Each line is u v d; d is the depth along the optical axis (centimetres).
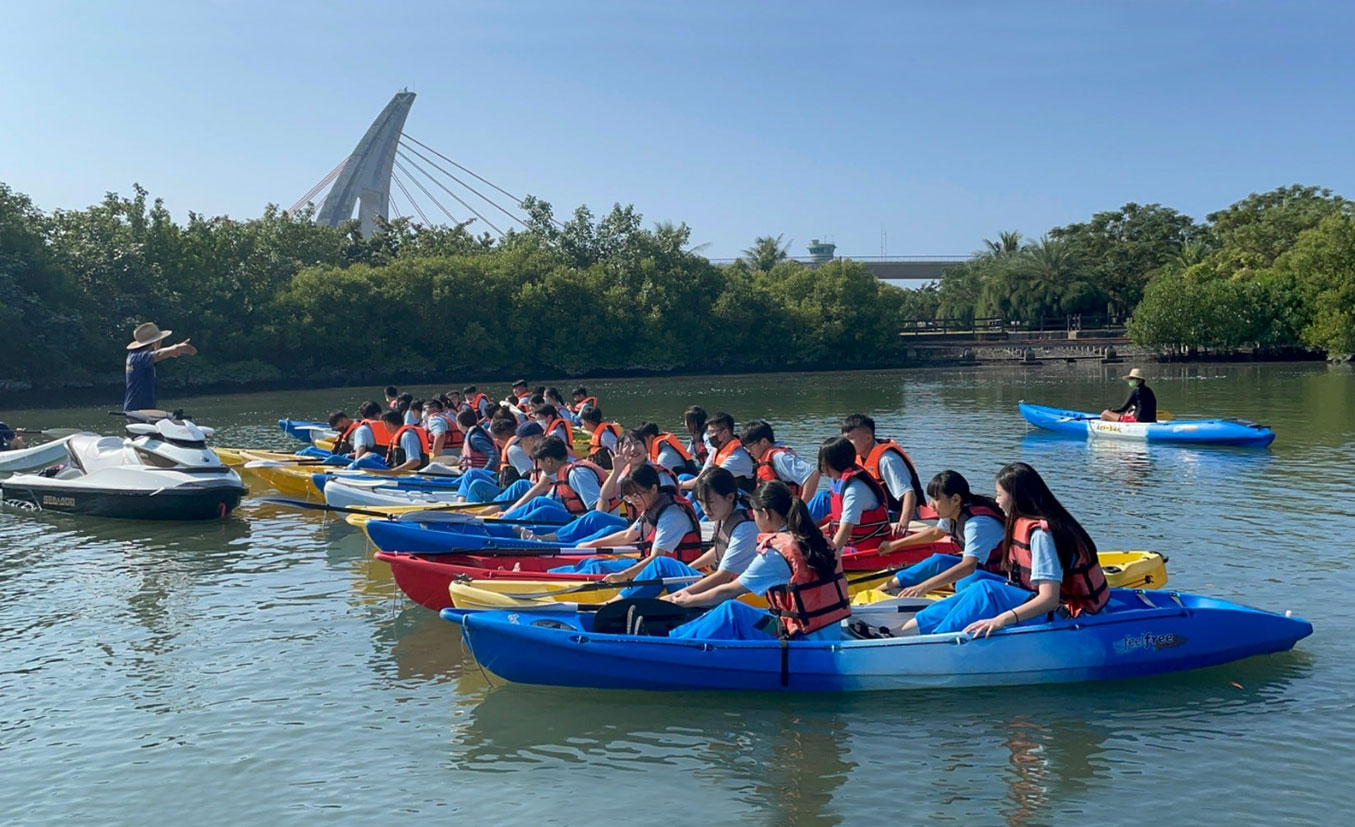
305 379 5603
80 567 1274
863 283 7306
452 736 750
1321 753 691
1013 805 632
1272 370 5644
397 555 1022
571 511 1198
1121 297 8475
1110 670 798
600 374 6662
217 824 638
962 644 780
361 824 632
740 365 7062
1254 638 830
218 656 934
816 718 758
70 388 4791
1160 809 625
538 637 798
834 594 794
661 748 721
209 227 5619
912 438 2609
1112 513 1527
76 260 4841
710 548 917
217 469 1573
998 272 8131
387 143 11806
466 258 6362
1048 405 3688
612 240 7169
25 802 671
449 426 1881
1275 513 1489
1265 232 7956
